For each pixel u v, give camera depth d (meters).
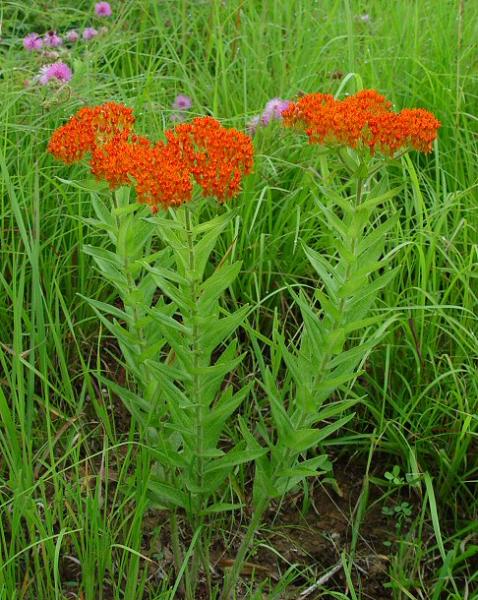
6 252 1.06
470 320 1.10
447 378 1.08
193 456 0.85
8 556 0.87
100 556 0.85
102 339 1.15
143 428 0.90
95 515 0.84
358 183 0.74
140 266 0.82
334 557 1.01
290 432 0.82
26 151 1.17
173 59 1.51
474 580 0.98
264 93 1.42
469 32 1.56
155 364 0.80
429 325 1.11
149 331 0.87
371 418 1.11
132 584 0.84
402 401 1.09
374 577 1.00
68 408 1.06
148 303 0.87
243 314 0.78
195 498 0.91
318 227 1.26
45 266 1.11
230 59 1.54
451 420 1.08
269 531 1.03
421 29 1.60
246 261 1.19
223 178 0.70
